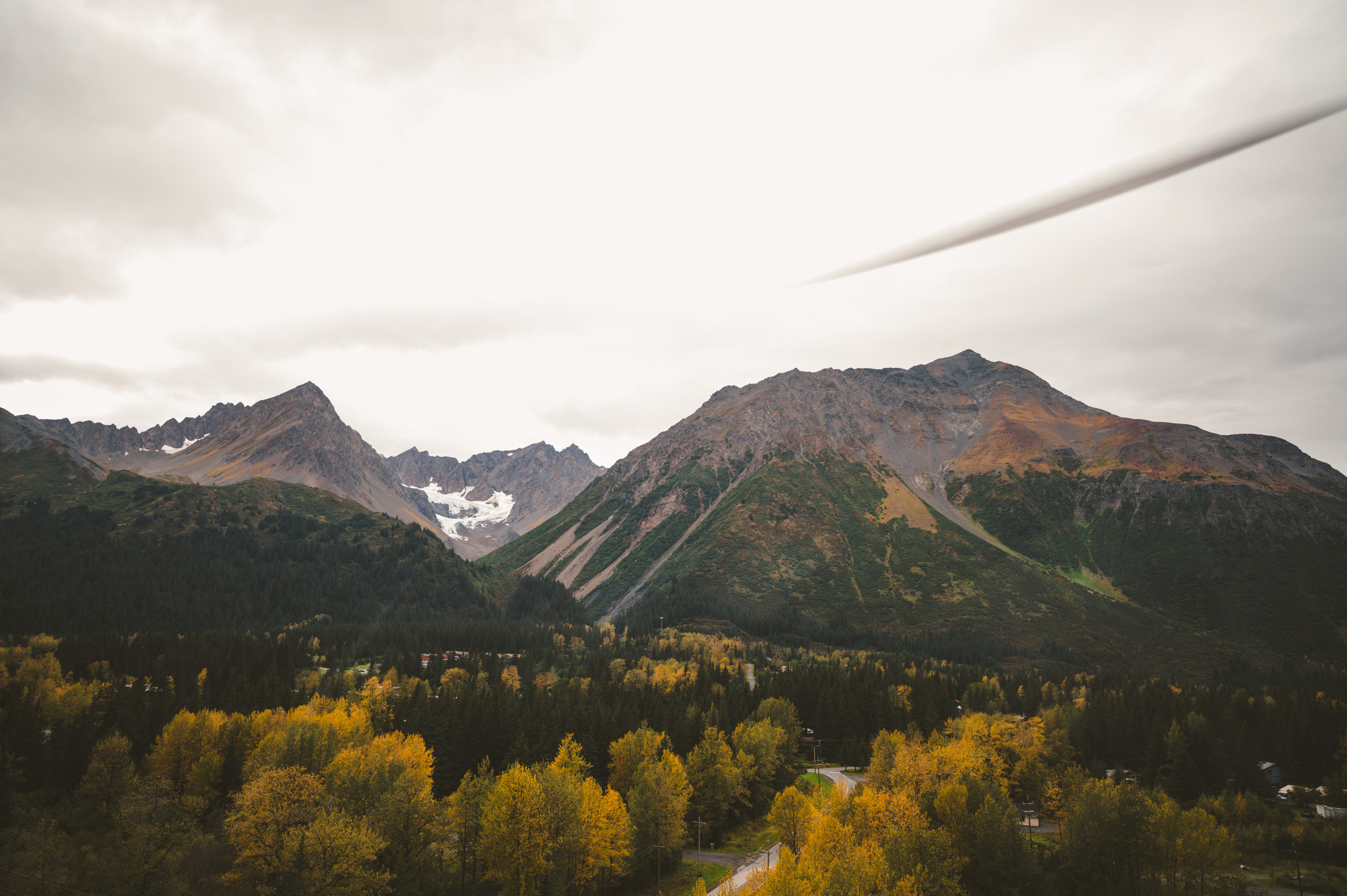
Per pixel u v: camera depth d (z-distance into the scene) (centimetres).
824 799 12975
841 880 7306
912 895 7300
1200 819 9325
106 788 10675
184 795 10825
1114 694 17025
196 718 12738
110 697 14512
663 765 11188
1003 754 13325
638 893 9925
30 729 11694
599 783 12600
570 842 8844
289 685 18288
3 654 19500
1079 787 10862
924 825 9256
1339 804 12400
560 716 13600
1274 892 9100
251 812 8756
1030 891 8606
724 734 13712
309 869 8075
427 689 18550
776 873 7438
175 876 8844
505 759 12769
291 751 10950
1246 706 16325
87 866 8575
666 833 10444
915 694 17888
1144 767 14000
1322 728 14888
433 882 9319
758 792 13125
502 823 8819
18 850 8819
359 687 19312
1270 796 13012
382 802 9200
